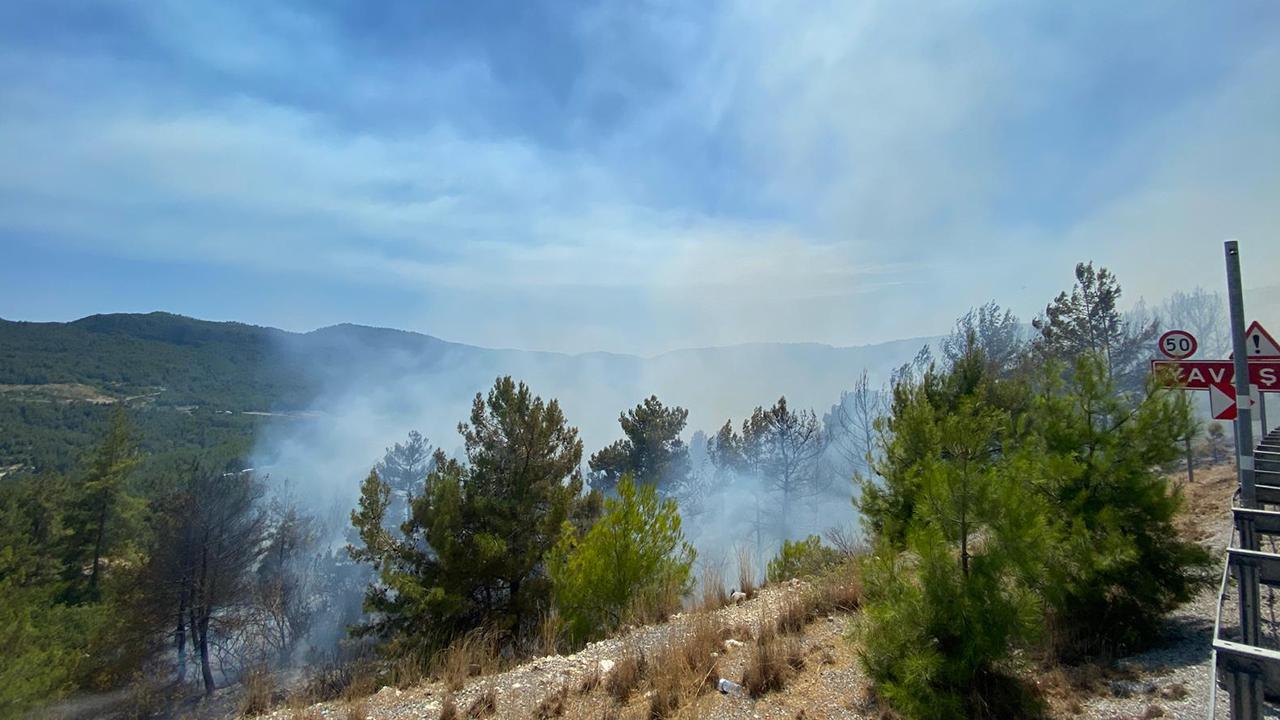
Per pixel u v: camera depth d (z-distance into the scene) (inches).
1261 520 160.9
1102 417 228.4
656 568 367.9
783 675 206.2
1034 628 160.2
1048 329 882.8
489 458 591.5
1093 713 156.8
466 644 278.2
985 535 175.6
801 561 412.2
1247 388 195.9
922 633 167.2
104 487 1488.7
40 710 674.2
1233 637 184.9
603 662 239.0
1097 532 207.6
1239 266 201.3
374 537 581.3
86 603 1201.4
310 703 243.4
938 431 194.7
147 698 737.6
